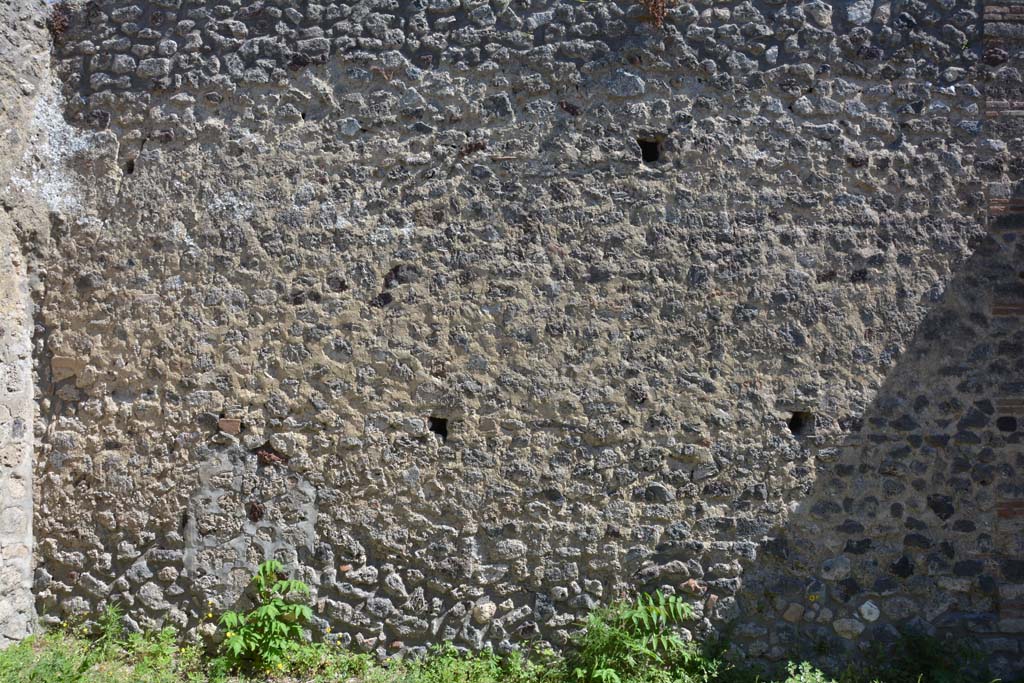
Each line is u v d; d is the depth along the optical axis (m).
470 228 5.36
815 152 5.37
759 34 5.41
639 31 5.41
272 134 5.45
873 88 5.41
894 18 5.43
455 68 5.43
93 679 4.71
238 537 5.30
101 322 5.45
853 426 5.25
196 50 5.51
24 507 5.37
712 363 5.28
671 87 5.40
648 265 5.31
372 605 5.23
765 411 5.26
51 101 5.57
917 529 5.22
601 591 5.19
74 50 5.61
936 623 5.17
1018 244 5.36
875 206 5.36
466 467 5.26
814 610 5.16
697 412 5.25
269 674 5.02
